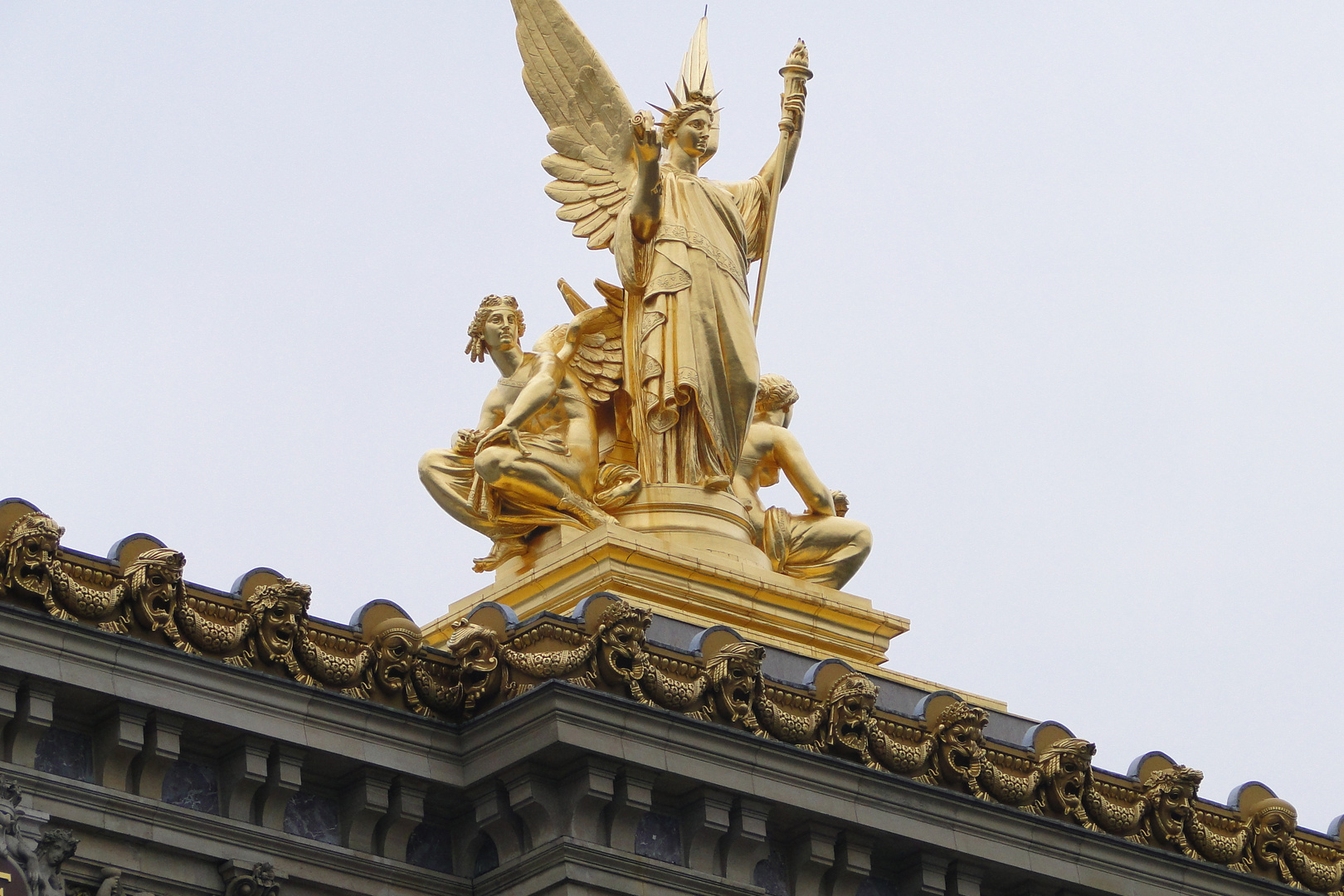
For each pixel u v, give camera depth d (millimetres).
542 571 82312
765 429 88438
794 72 91312
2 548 67750
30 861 66438
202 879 69062
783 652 81125
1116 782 80938
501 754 71938
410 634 72625
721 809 73312
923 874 76562
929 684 83312
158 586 69312
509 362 85500
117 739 68188
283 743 70062
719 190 87812
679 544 83688
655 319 85375
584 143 88000
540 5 88500
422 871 71938
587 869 71500
